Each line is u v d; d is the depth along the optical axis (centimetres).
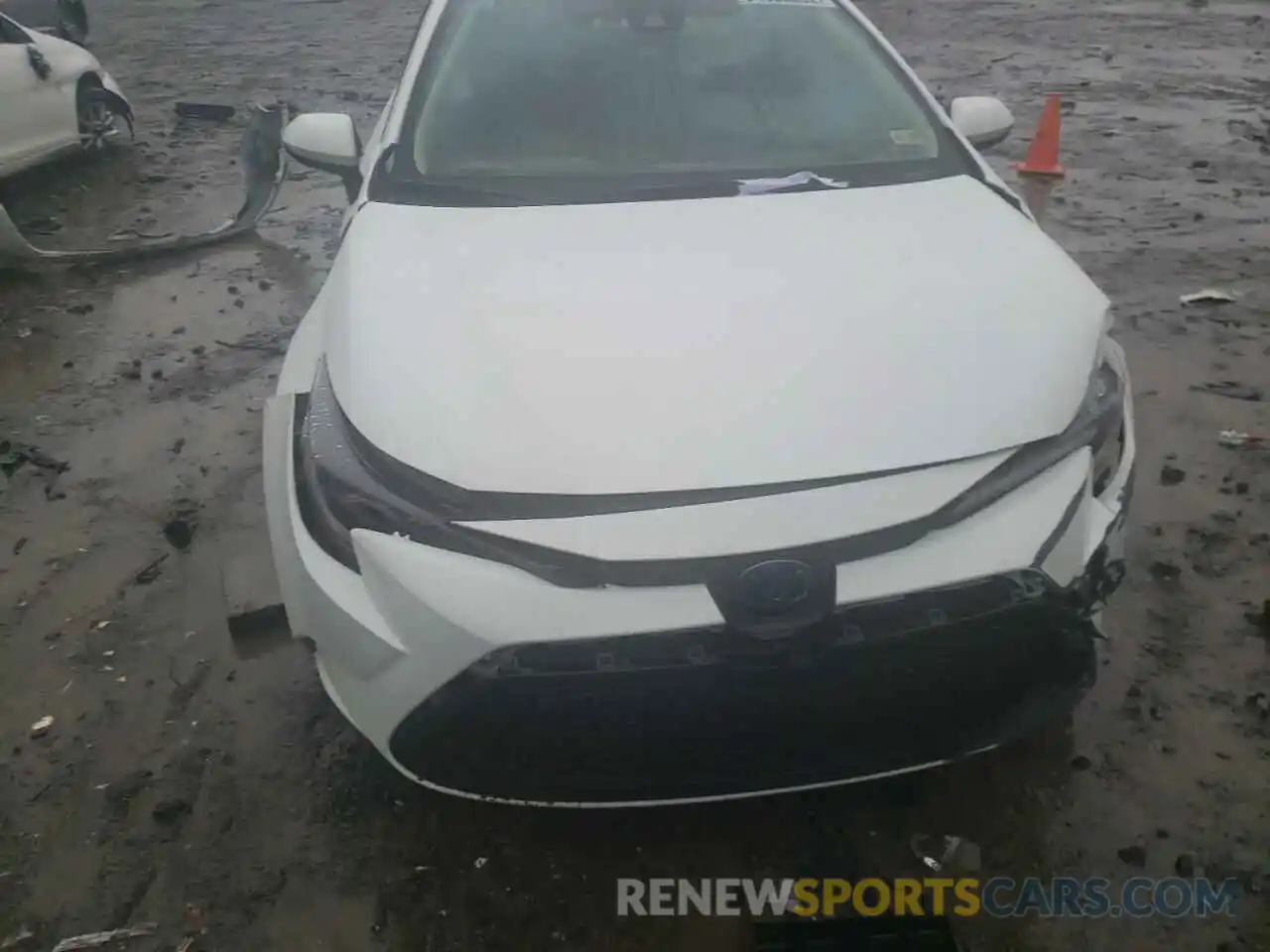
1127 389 250
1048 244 277
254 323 512
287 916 228
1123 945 217
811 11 354
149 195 710
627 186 294
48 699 288
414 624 202
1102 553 221
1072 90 923
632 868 236
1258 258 564
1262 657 289
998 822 243
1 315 532
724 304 238
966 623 204
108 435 418
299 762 264
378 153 310
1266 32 1171
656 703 200
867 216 278
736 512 197
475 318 237
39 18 991
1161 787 251
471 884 233
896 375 219
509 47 333
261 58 1084
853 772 216
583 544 196
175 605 321
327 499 218
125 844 245
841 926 221
